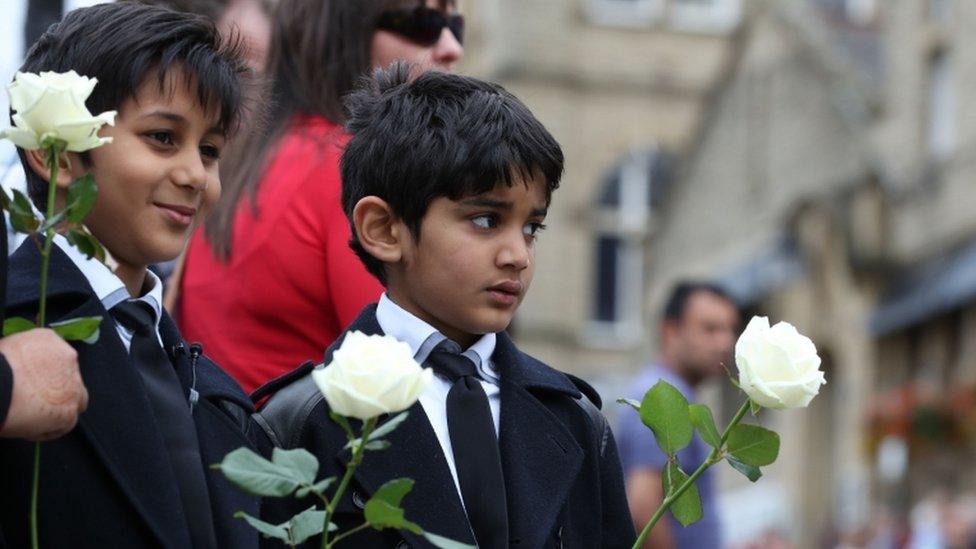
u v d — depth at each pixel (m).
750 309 27.22
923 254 24.14
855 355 24.78
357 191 3.70
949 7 24.38
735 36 29.16
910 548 19.45
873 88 25.81
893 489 22.55
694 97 34.62
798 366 3.16
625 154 34.47
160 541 3.11
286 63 4.61
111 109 3.32
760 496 26.12
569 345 33.69
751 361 3.17
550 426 3.64
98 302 3.22
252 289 4.34
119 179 3.32
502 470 3.56
